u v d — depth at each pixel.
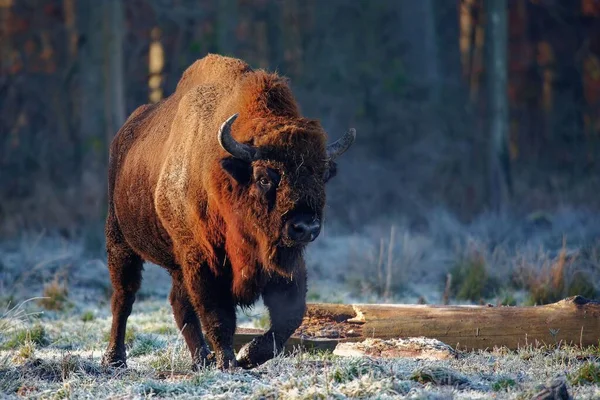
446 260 45.31
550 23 97.06
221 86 23.77
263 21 93.00
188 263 22.50
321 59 89.69
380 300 37.78
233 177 20.81
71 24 82.94
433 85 85.38
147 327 30.58
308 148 20.52
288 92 22.02
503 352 24.28
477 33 91.94
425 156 79.69
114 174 27.69
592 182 76.44
